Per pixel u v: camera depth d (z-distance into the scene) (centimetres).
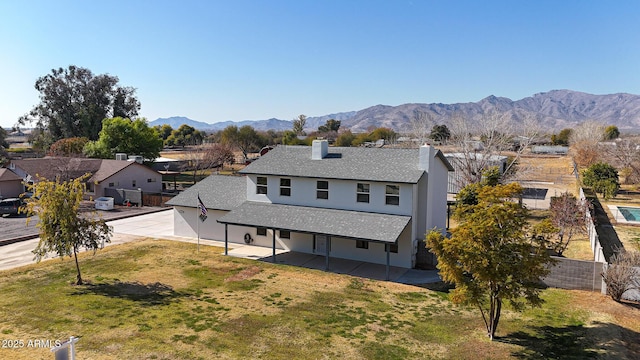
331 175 2738
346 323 1752
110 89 8656
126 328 1661
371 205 2664
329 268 2550
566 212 2722
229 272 2433
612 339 1585
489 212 1502
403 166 2691
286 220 2689
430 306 1964
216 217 3197
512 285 1495
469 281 1545
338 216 2650
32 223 3731
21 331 1617
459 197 3606
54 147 6944
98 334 1602
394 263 2630
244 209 2912
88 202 4881
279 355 1471
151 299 1989
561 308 1892
